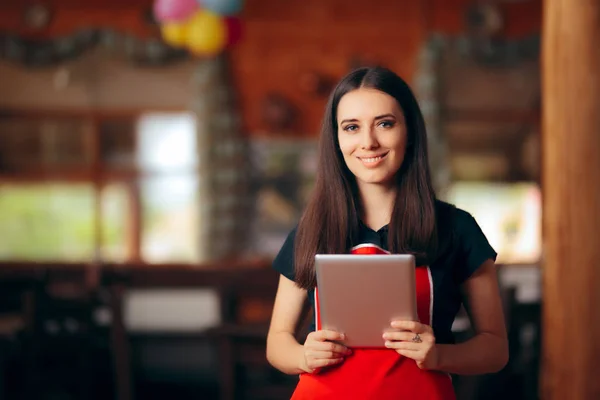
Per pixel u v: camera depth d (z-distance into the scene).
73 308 3.80
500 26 7.66
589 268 2.15
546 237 2.25
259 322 3.78
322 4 7.68
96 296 3.86
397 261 1.27
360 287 1.29
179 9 5.24
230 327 3.44
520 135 7.86
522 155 7.90
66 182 7.80
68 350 3.80
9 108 7.59
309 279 1.42
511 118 7.77
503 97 7.77
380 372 1.32
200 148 7.55
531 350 3.99
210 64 7.53
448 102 7.71
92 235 7.86
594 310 2.15
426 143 1.43
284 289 1.52
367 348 1.34
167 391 4.75
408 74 7.71
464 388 3.43
